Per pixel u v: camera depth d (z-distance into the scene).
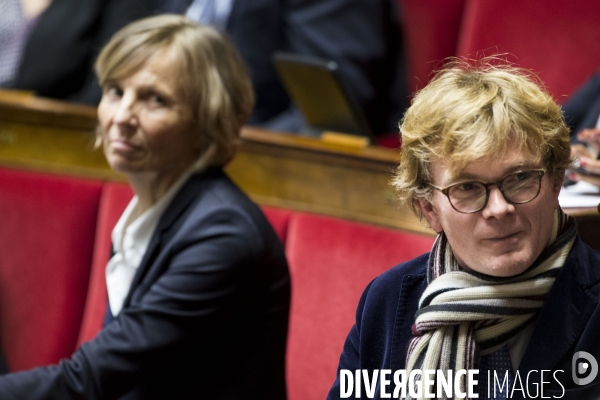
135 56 5.80
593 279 3.62
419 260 4.06
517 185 3.39
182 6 10.89
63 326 8.81
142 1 11.18
